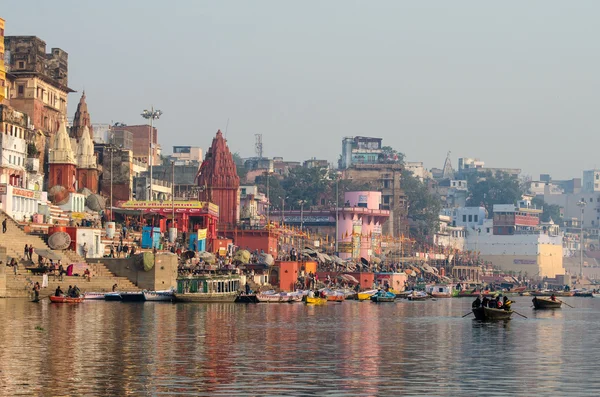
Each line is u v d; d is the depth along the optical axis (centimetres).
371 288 19800
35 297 11456
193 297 12825
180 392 5416
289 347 7594
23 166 15250
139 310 10769
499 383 5922
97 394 5294
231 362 6575
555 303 16088
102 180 18950
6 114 14825
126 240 15238
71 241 13500
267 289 16388
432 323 10731
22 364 6222
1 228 12850
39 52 17525
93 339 7662
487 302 11675
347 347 7731
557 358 7256
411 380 5978
